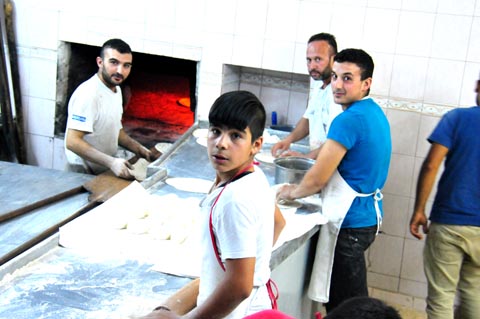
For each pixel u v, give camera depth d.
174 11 4.21
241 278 1.54
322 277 2.85
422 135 3.83
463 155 2.89
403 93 3.82
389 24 3.77
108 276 2.01
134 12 4.29
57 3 4.42
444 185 2.96
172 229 2.31
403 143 3.88
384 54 3.81
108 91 3.53
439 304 3.01
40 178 3.06
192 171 3.17
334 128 2.70
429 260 3.05
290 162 3.16
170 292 1.93
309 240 2.87
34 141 4.76
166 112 4.80
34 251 2.07
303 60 4.03
